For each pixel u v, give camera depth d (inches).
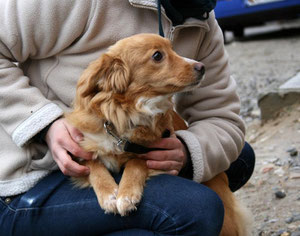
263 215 123.8
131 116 84.7
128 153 85.0
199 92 99.7
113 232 76.5
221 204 77.0
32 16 83.7
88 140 83.5
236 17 433.1
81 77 82.9
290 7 397.4
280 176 145.6
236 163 114.0
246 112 217.0
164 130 88.1
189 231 71.4
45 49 87.3
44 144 87.3
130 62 85.6
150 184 78.0
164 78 87.1
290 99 192.5
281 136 178.1
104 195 76.4
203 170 87.5
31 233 78.8
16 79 86.3
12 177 82.9
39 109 83.2
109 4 87.1
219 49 101.0
